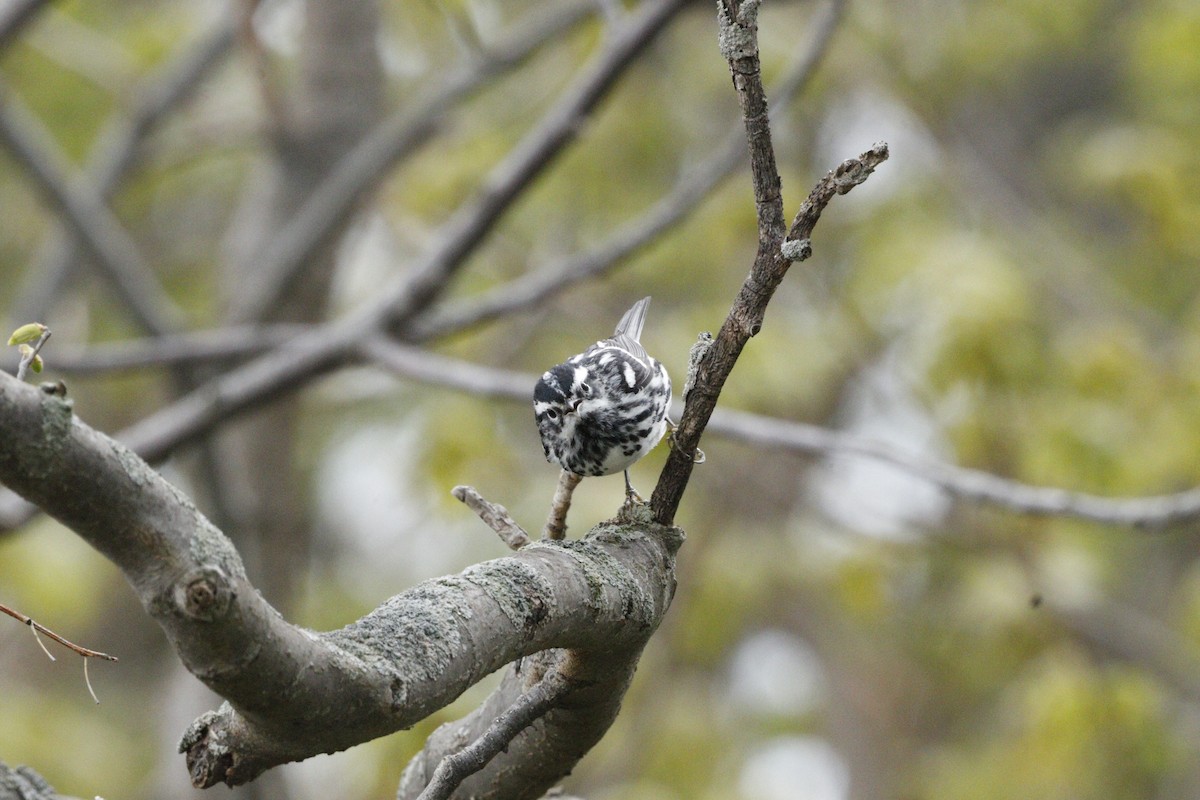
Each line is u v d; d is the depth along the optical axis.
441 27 12.05
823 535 14.71
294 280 12.27
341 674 2.86
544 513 12.98
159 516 2.60
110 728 16.59
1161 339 14.11
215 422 9.97
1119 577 17.27
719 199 13.30
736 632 16.11
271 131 13.32
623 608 3.74
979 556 12.81
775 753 17.36
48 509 2.56
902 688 17.95
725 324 4.14
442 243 10.06
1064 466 11.69
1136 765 12.09
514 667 4.45
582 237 14.87
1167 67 14.41
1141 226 13.88
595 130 14.13
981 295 11.61
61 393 2.56
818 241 14.50
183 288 18.81
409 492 12.38
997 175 18.25
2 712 14.20
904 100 14.60
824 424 15.86
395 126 12.15
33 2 11.23
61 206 11.70
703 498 15.27
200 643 2.64
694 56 15.18
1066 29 15.20
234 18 10.89
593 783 14.84
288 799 11.34
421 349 11.84
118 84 13.74
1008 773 13.68
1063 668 12.07
